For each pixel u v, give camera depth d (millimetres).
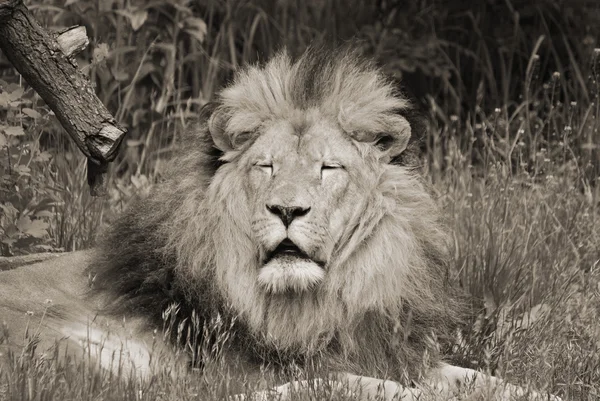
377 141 9805
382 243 9562
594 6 18969
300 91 9734
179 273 9781
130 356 9570
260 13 18641
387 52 18125
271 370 9758
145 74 16469
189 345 9359
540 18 19219
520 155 14516
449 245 10602
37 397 8000
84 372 8578
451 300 10547
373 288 9555
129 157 15938
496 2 19406
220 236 9602
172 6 17203
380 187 9648
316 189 9266
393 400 8586
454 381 9633
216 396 8680
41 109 13773
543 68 18656
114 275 10211
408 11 19453
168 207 9992
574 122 16703
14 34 8969
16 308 9773
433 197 10469
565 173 14938
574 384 9578
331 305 9539
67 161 14344
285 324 9609
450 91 18766
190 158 10016
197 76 17547
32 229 11484
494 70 19297
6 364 8719
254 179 9453
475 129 17391
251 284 9578
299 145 9422
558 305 11734
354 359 9750
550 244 13242
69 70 9086
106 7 16109
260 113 9672
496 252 12500
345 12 19469
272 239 9156
